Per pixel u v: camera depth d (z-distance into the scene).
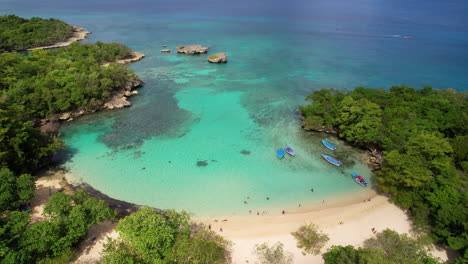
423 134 60.94
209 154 68.81
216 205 53.97
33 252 38.62
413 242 42.44
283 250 44.34
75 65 100.44
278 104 96.38
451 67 138.00
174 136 75.69
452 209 44.12
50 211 42.44
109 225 47.81
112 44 134.00
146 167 63.47
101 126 79.19
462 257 42.22
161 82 111.50
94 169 62.06
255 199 55.78
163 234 38.94
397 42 183.62
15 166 54.69
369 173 63.88
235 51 159.00
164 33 196.00
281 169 64.50
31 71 92.38
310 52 160.12
